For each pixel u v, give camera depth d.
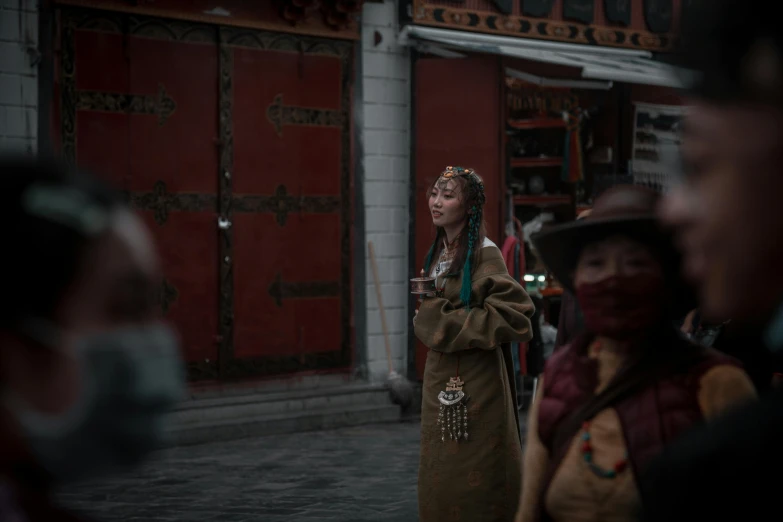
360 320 10.61
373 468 7.82
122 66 9.07
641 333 2.09
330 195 10.40
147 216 9.26
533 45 11.70
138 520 6.21
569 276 2.21
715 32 1.14
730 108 1.13
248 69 9.82
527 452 2.31
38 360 1.12
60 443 1.13
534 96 12.84
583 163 13.41
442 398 4.47
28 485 1.17
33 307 1.11
